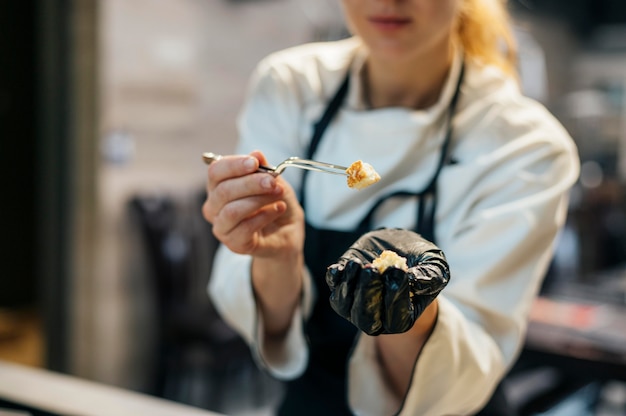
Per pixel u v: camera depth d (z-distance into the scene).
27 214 4.36
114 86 3.46
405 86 1.22
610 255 4.45
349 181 0.85
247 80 4.23
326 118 1.24
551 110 6.30
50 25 3.37
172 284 3.55
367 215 1.15
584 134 6.27
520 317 1.07
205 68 3.95
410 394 0.90
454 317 0.92
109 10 3.39
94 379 3.56
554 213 1.09
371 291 0.65
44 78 3.42
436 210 1.13
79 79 3.39
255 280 1.10
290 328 1.13
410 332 0.87
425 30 1.08
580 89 6.45
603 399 3.24
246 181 0.91
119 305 3.62
